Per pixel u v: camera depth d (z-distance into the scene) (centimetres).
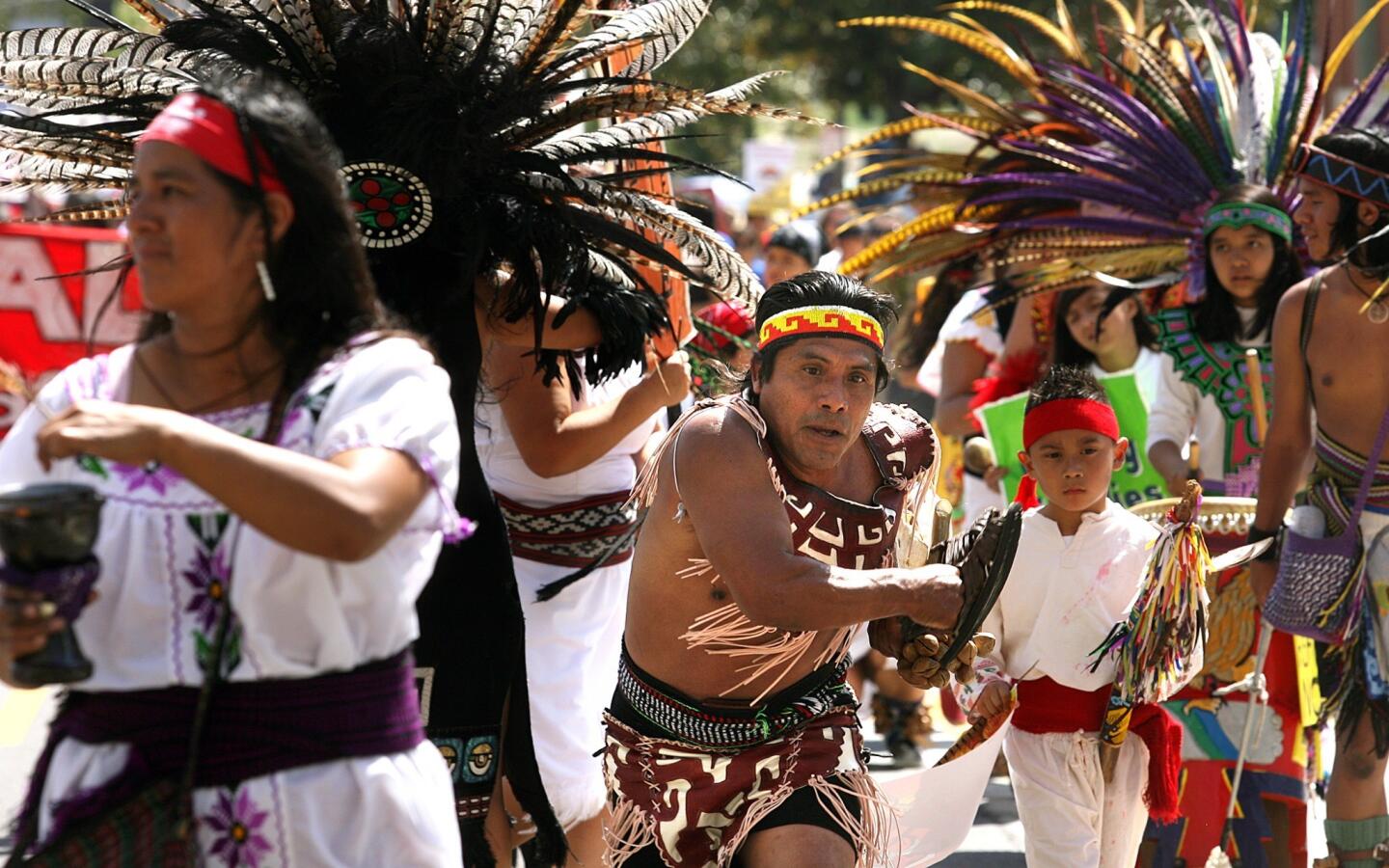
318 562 706
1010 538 975
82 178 1152
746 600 940
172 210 702
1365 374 1366
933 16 6106
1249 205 1587
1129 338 1848
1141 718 1254
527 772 1143
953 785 1189
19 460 753
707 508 959
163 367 749
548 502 1348
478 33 1132
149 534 713
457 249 1135
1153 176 1819
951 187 1997
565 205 1188
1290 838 1481
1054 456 1259
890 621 1030
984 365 2056
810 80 6788
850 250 2878
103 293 2709
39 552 679
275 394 732
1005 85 5859
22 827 744
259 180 711
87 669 703
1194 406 1623
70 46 1102
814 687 1038
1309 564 1376
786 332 977
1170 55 2023
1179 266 1831
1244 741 1395
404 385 726
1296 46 1809
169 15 1287
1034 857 1265
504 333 1209
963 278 2067
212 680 711
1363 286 1373
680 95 1151
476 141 1138
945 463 2188
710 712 1023
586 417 1292
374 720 736
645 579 1034
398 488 697
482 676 1117
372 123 1125
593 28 1213
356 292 744
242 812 715
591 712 1351
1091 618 1253
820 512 994
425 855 744
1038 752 1264
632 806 1054
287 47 1105
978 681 1209
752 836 1016
